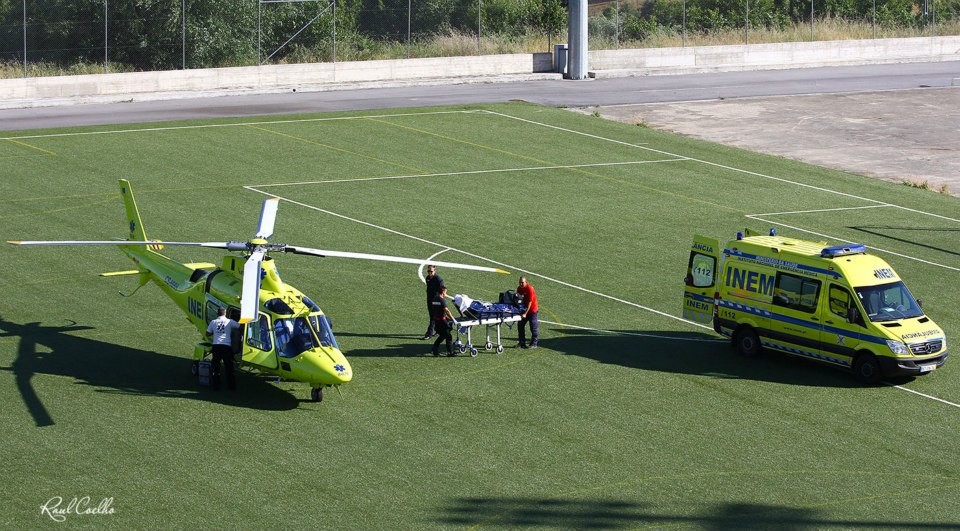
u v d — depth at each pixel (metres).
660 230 36.91
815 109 59.78
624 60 73.00
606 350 26.27
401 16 74.38
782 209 40.31
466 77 67.69
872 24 85.56
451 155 46.50
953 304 30.59
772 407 23.14
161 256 26.06
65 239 33.25
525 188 41.72
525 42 74.38
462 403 22.72
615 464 20.19
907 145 51.97
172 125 50.28
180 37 64.62
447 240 34.91
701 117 56.94
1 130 48.31
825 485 19.70
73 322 26.66
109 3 64.00
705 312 27.30
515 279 31.39
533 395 23.30
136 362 24.31
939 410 23.30
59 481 18.58
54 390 22.44
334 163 44.38
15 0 63.41
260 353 22.22
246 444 20.31
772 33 81.31
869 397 23.86
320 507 18.09
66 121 50.84
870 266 25.22
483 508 18.31
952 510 18.91
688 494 19.14
